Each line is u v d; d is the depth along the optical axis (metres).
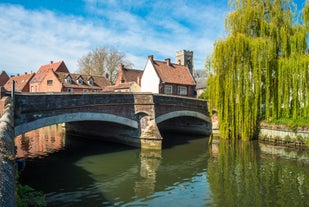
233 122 21.47
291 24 22.30
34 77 60.72
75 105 16.48
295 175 13.33
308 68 20.05
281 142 21.64
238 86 20.92
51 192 10.80
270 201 9.97
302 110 20.55
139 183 12.19
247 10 22.25
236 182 12.31
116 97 19.25
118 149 20.50
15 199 4.06
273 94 21.55
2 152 5.20
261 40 20.59
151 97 21.28
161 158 17.59
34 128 14.21
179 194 10.77
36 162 16.17
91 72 59.56
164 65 41.16
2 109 11.34
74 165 15.48
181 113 24.95
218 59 21.38
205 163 16.09
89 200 9.99
